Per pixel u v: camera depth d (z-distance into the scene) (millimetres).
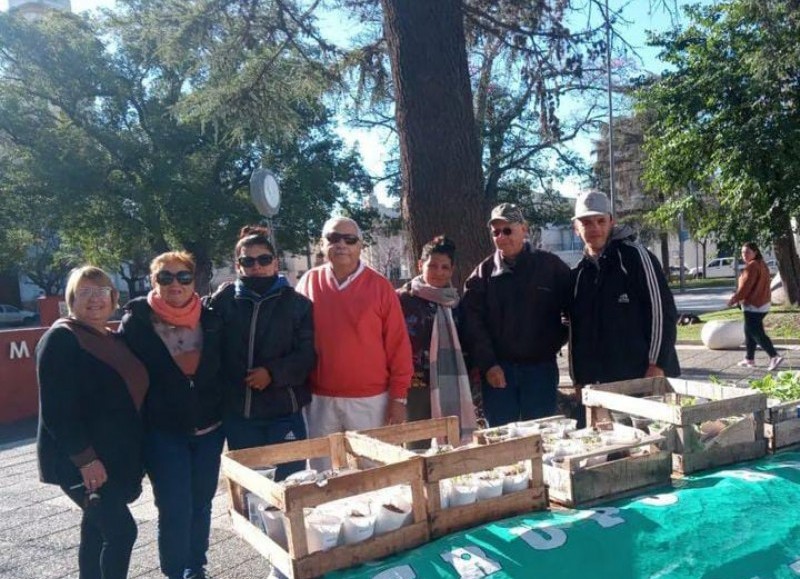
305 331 3514
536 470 2371
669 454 2527
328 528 2059
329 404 3609
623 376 3650
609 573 1992
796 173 12820
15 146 25125
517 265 3961
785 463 2602
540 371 4012
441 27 5371
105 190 25312
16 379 9445
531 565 1984
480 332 3998
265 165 26781
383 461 2443
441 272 4051
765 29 10953
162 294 3244
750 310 9352
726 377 8891
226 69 7312
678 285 39656
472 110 5562
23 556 4219
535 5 6832
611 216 3793
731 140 13422
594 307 3738
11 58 24031
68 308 3080
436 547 2068
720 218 14891
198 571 3510
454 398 3910
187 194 25672
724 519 2178
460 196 5402
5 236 27703
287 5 7285
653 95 14664
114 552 3021
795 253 15648
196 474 3438
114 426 2992
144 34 7758
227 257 31000
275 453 2609
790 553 2076
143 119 25750
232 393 3469
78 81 24250
